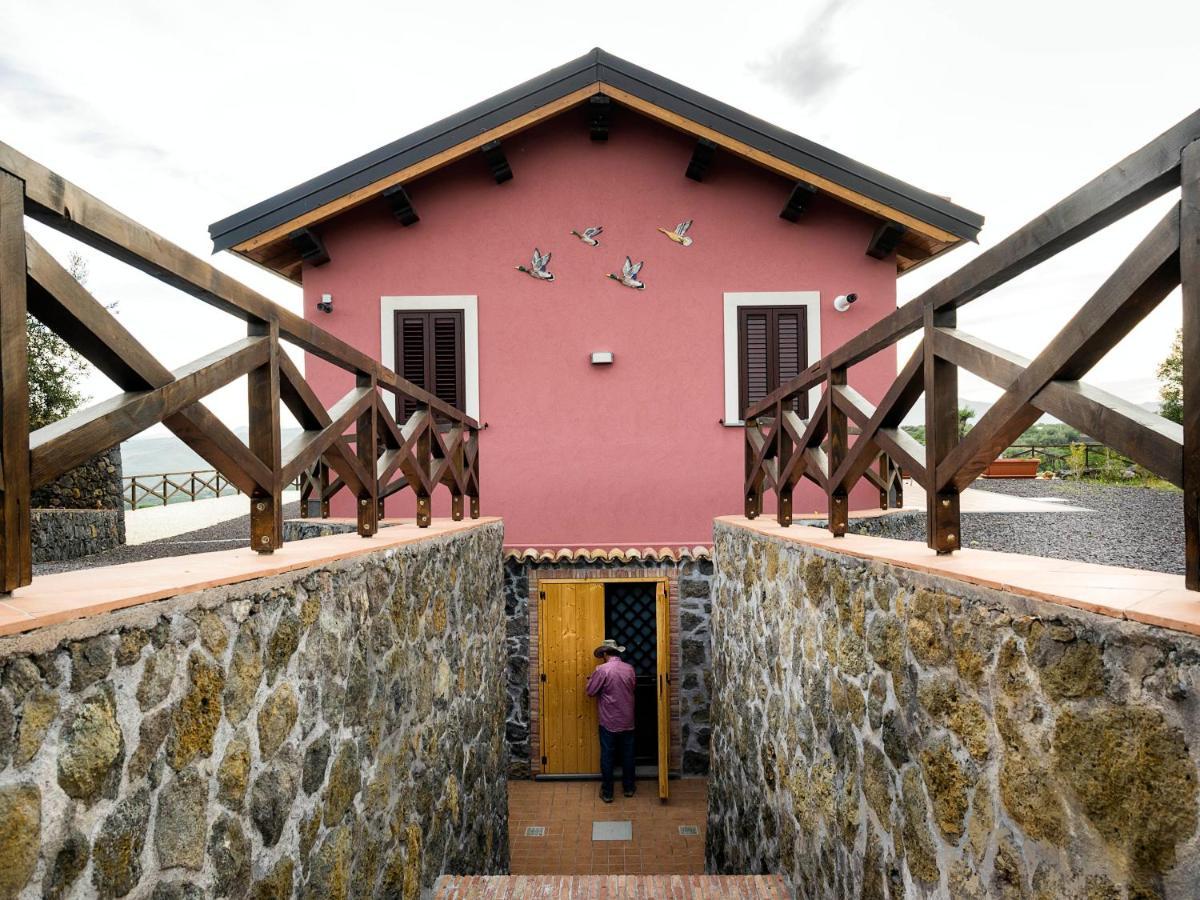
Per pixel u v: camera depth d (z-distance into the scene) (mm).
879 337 2420
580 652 7320
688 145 7617
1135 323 1254
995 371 1643
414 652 3111
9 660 979
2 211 1094
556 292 7617
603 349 7617
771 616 3512
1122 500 7441
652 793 6969
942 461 1944
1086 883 1192
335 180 6867
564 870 5574
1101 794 1151
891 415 2357
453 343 7590
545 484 7609
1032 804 1351
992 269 1621
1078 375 1424
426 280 7570
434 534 3490
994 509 6547
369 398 2885
